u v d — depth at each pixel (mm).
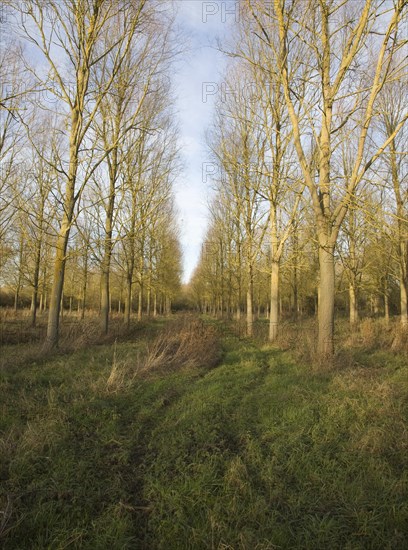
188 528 2711
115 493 3172
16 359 8367
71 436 4250
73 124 10281
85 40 10055
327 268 8398
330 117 8422
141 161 15297
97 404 5293
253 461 3684
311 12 8391
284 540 2605
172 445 4066
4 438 3975
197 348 9875
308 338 9438
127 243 17156
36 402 5254
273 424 4645
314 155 11992
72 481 3314
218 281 30453
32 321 17234
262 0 8344
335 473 3451
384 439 4027
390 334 12000
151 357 8203
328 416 4789
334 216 8445
